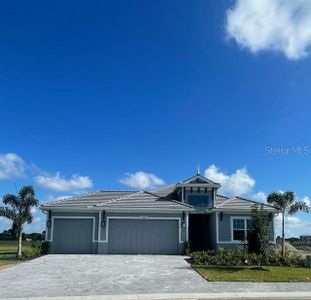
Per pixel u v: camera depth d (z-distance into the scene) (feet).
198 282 59.67
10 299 47.96
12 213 93.61
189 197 113.70
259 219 80.07
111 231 105.81
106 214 106.32
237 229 106.73
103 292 52.39
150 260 88.43
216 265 78.43
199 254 91.35
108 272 69.46
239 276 64.44
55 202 109.40
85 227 106.11
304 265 80.74
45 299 48.03
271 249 89.97
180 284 58.13
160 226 106.52
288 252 91.56
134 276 65.10
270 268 75.46
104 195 118.01
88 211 106.42
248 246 80.53
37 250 99.86
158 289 54.49
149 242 105.81
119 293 51.80
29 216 94.94
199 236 120.26
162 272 69.46
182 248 105.40
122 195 118.62
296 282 60.34
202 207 113.09
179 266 77.61
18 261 86.33
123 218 106.42
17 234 94.48
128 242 105.60
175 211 106.73
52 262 84.07
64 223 106.01
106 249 104.73
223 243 105.50
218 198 120.16
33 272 69.51
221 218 106.73
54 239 105.29
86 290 53.62
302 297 50.65
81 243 105.40
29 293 51.60
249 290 54.24
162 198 113.09
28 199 96.02
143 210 106.32
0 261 86.28
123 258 92.84
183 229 106.42
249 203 109.09
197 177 113.09
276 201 103.45
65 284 57.98
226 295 50.98
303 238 158.40
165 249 105.70
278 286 57.21
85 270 71.87
